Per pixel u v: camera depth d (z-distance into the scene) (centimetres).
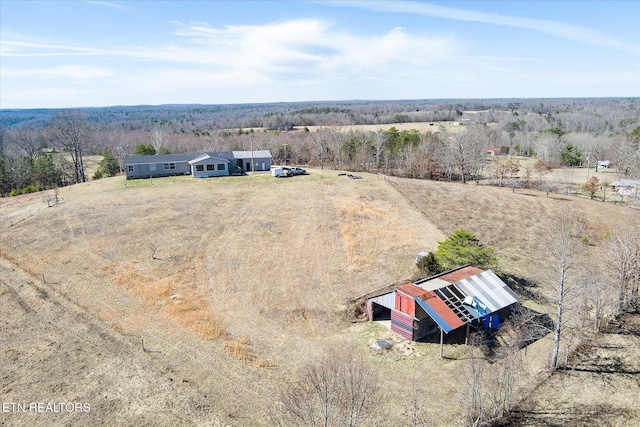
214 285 3584
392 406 2316
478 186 7106
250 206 5297
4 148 12369
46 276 3525
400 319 3084
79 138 8619
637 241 3500
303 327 3134
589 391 2466
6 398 2239
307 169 7675
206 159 6600
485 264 3822
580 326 3022
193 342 2838
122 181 6394
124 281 3503
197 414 2216
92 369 2503
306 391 2127
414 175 8019
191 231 4516
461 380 2419
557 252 3042
